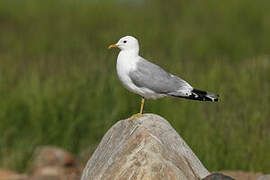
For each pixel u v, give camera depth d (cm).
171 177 703
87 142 1291
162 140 758
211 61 1652
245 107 1230
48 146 1288
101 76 1355
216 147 1112
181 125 1150
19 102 1356
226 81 1359
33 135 1320
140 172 704
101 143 852
